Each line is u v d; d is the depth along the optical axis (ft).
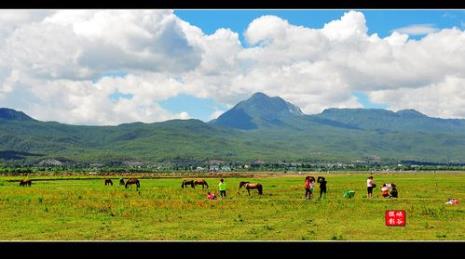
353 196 163.12
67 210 124.67
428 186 242.58
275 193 188.34
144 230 91.35
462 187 232.53
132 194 185.06
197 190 214.69
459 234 85.66
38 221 104.42
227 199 156.66
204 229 92.22
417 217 107.96
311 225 96.63
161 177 428.15
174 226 96.22
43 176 443.73
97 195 178.50
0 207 132.46
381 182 304.09
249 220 104.47
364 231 88.94
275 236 83.71
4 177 411.34
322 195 172.96
